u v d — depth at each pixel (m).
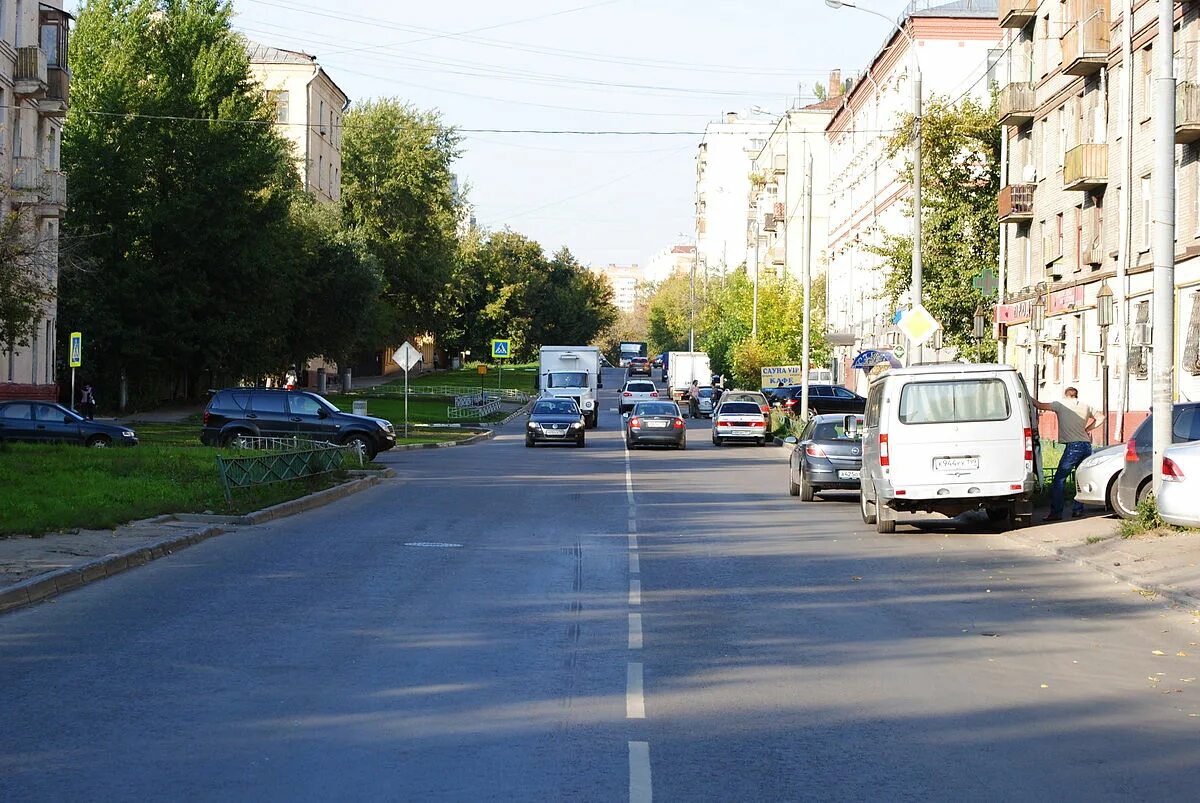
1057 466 22.19
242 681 9.16
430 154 88.88
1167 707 8.81
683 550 17.78
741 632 11.48
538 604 12.88
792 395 60.94
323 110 89.06
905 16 61.44
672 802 6.45
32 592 12.63
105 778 6.75
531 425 47.03
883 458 19.86
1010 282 47.91
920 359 34.03
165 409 60.75
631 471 35.00
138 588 13.52
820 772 7.05
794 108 102.88
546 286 156.12
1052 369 43.16
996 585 14.64
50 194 45.03
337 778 6.78
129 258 58.47
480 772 6.92
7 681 9.11
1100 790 6.79
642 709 8.47
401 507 23.78
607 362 196.75
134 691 8.82
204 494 22.34
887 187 66.88
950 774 7.06
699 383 86.62
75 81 58.00
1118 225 36.81
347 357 77.12
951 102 52.56
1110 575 15.28
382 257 87.88
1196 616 12.53
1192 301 32.72
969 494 19.75
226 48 60.41
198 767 6.97
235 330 59.62
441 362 140.88
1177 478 17.14
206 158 58.41
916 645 10.98
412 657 10.09
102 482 23.34
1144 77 35.81
